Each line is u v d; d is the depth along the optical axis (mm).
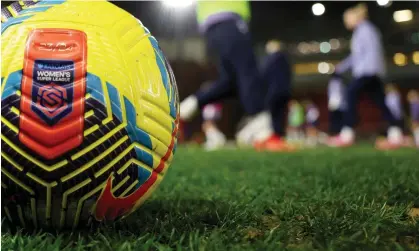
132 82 1661
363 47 8555
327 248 1609
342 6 25125
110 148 1614
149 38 1831
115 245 1623
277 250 1589
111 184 1655
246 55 6359
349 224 1920
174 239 1708
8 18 1724
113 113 1609
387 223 1972
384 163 4945
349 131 9328
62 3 1737
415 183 3043
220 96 6715
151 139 1710
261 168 4793
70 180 1601
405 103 35438
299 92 39031
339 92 13625
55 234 1788
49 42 1607
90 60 1608
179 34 28109
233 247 1604
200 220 2059
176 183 3584
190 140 18938
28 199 1633
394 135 9102
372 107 35938
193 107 6652
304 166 4824
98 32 1673
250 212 2242
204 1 6418
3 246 1639
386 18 28266
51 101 1556
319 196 2740
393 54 33188
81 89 1575
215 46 6484
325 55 34875
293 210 2293
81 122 1569
